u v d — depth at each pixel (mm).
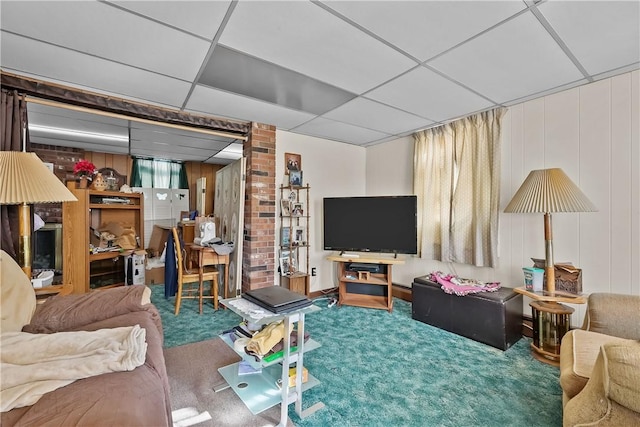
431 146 3486
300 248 3891
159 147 4648
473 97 2625
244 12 1524
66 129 3613
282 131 3703
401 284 3918
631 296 1722
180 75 2217
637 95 2166
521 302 2686
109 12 1522
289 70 2135
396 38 1754
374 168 4395
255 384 1717
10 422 880
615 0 1436
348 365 2162
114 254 3131
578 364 1372
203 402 1721
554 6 1482
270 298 1642
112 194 3355
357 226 3611
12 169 1698
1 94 2135
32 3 1450
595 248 2369
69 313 1641
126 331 1431
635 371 942
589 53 1919
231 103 2773
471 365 2174
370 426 1546
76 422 854
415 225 3326
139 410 937
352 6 1479
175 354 2297
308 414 1629
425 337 2658
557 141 2555
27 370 1060
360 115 3092
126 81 2314
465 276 3211
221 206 4352
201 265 3316
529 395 1817
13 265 1640
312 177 3982
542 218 2658
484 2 1455
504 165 2891
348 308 3482
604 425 1028
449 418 1613
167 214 5727
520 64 2061
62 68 2111
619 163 2250
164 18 1572
